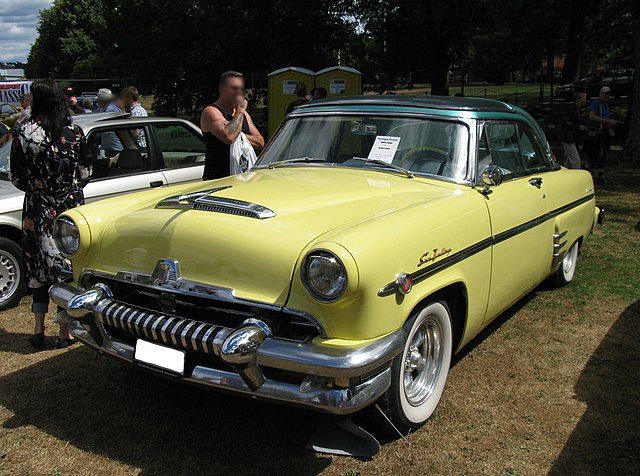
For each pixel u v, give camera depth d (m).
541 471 2.87
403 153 3.79
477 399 3.53
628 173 12.13
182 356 2.77
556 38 25.83
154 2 19.34
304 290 2.56
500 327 4.63
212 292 2.75
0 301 5.05
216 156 5.24
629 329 4.58
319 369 2.48
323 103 4.36
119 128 5.79
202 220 2.91
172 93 20.45
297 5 18.31
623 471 2.87
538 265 4.42
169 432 3.18
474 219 3.39
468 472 2.85
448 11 18.33
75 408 3.43
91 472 2.84
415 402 3.13
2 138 6.92
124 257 3.11
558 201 4.67
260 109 21.16
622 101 28.25
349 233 2.61
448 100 4.00
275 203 3.07
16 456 2.96
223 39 18.95
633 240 7.23
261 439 3.11
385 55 21.38
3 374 3.86
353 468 2.87
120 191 5.67
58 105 3.97
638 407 3.46
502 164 4.09
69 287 3.31
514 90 36.28
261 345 2.58
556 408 3.45
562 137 10.48
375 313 2.57
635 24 13.27
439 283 3.02
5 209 5.02
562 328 4.61
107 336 3.15
